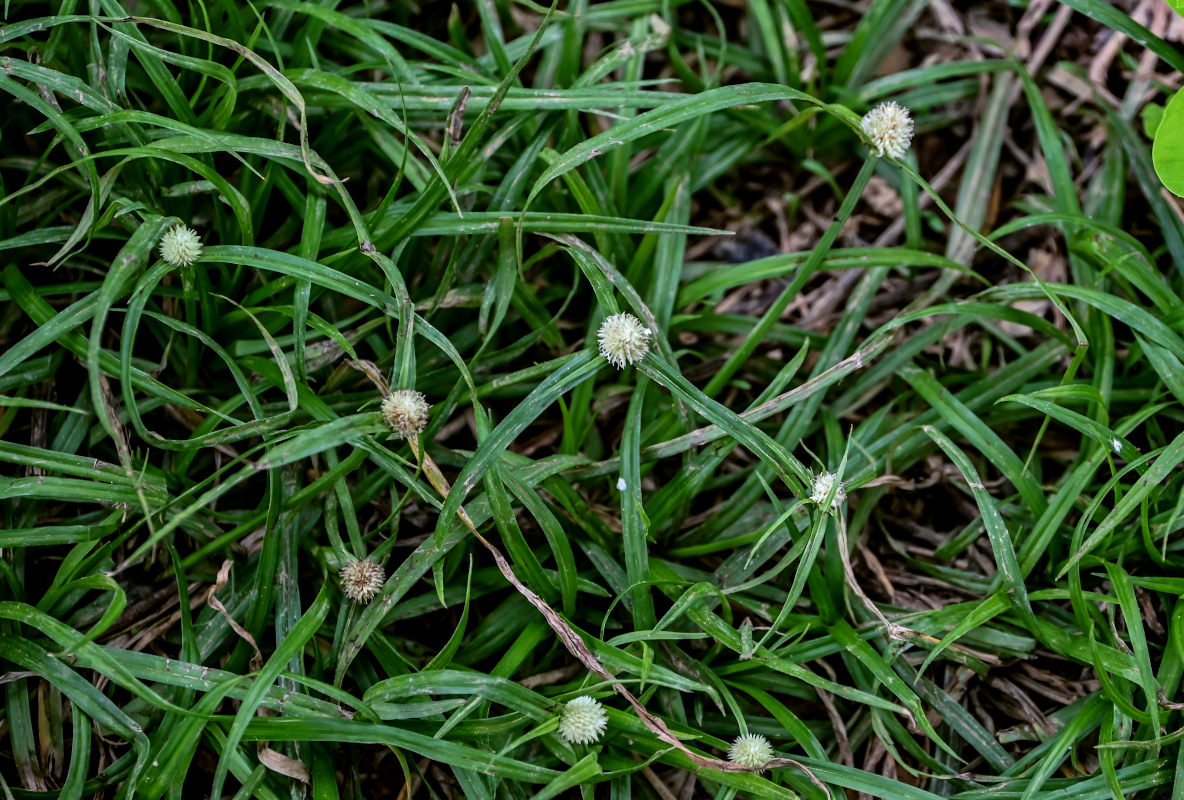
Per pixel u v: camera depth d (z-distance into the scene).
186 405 0.58
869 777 0.58
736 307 0.64
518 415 0.58
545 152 0.61
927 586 0.62
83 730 0.57
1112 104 0.65
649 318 0.60
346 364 0.60
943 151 0.66
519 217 0.60
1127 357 0.63
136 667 0.57
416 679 0.57
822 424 0.62
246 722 0.56
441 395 0.62
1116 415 0.62
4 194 0.59
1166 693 0.59
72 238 0.58
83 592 0.59
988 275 0.65
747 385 0.62
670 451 0.60
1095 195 0.64
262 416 0.58
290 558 0.59
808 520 0.60
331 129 0.61
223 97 0.61
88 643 0.56
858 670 0.60
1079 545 0.59
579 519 0.60
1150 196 0.64
